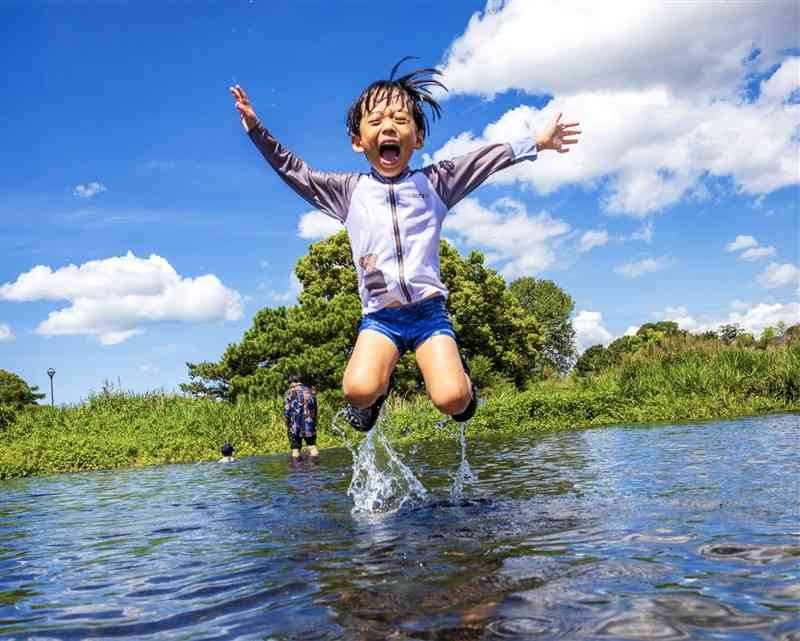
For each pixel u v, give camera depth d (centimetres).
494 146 443
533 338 3644
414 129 437
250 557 349
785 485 473
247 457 1438
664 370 1997
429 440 1538
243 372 2358
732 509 391
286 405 1273
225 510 557
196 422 1795
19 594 307
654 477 572
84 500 736
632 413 1712
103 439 1636
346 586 270
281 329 2447
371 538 376
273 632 221
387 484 667
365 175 435
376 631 212
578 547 313
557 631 200
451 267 3231
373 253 413
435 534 373
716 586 238
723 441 891
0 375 3888
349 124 450
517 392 2572
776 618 203
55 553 410
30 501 764
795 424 1117
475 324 3262
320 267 3167
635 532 341
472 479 662
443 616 222
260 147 439
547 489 548
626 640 190
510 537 349
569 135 449
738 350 2041
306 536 399
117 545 424
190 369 2348
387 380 407
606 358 3734
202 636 225
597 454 848
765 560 270
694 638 190
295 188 441
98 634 238
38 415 1984
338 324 2420
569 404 1766
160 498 700
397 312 415
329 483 738
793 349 1947
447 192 431
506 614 219
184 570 331
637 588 240
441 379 386
